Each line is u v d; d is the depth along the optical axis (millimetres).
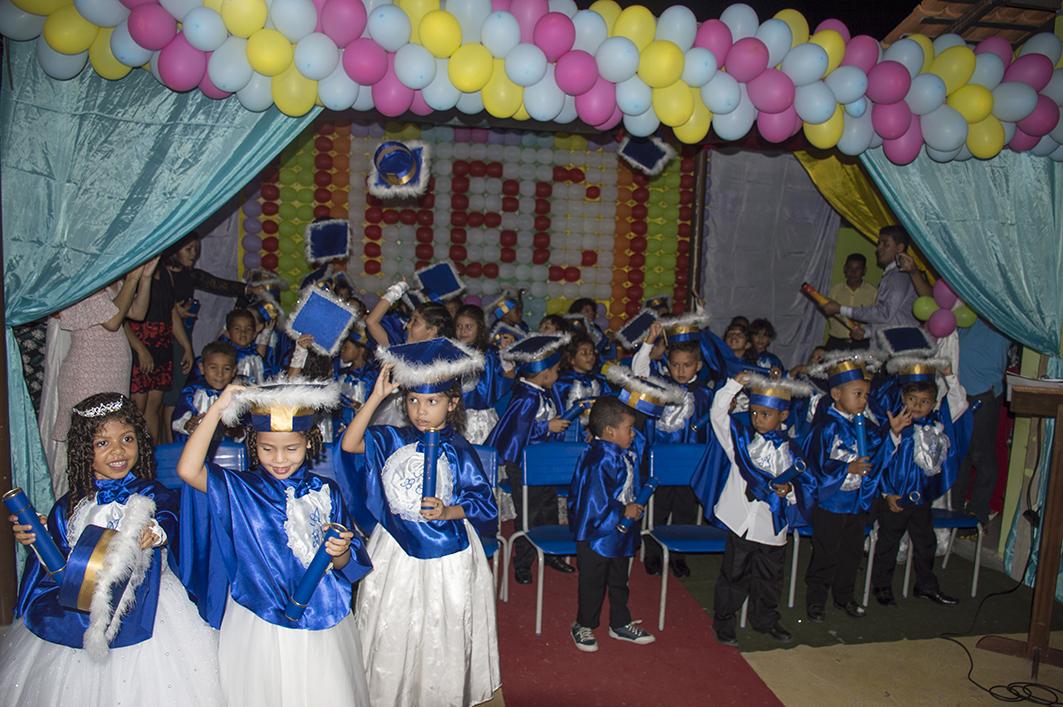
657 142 5594
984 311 4984
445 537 3193
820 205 9344
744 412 4559
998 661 4242
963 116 4430
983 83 4449
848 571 4660
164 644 2623
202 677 2666
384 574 3227
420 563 3199
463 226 9398
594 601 4121
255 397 2652
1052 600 4168
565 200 9555
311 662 2701
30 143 3863
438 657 3203
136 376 5559
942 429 4816
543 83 4051
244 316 5531
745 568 4258
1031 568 5152
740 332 6496
